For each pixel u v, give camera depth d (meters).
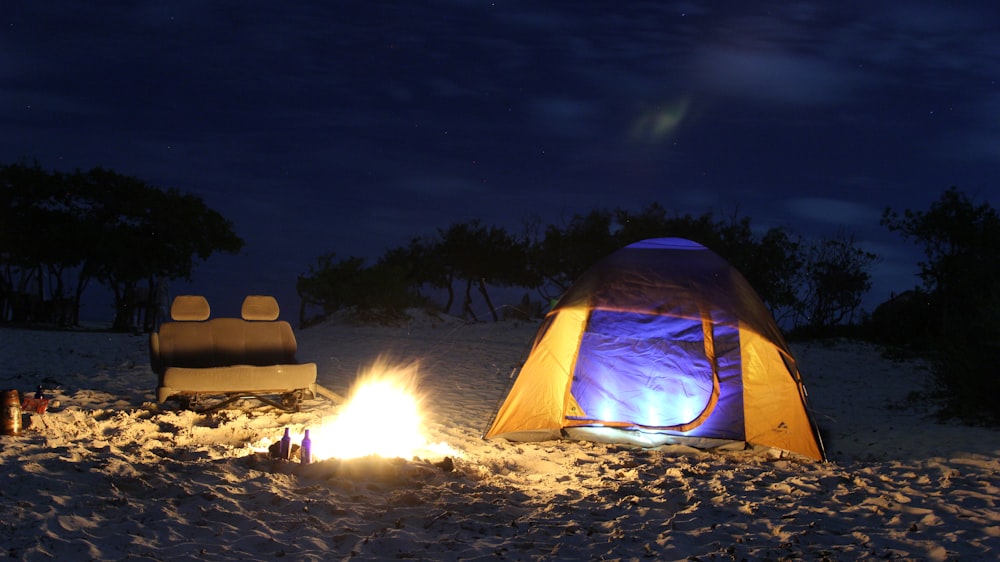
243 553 4.45
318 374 13.59
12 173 24.97
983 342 10.39
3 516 4.59
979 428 9.44
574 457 8.00
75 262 25.75
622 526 5.38
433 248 33.41
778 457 8.21
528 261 32.78
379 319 24.23
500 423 8.81
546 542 4.96
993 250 19.72
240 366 9.32
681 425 8.88
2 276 26.25
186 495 5.36
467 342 19.06
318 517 5.21
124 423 8.34
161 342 9.98
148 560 4.20
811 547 4.96
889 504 6.00
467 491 6.14
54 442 6.79
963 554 4.80
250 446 7.65
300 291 27.00
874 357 17.58
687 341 9.09
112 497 5.17
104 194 25.84
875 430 9.61
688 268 9.27
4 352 14.94
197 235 27.06
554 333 9.09
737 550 4.86
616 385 9.16
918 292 20.83
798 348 19.36
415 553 4.61
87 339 18.06
